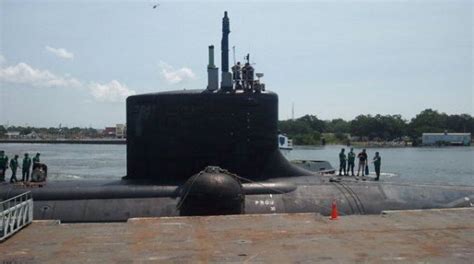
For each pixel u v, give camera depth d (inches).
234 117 669.3
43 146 7854.3
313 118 6909.5
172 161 670.5
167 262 327.6
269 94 686.5
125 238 393.7
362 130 6235.2
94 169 2662.4
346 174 985.5
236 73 692.7
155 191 631.2
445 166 2829.7
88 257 340.5
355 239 388.5
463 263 325.7
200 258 336.8
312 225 438.9
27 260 334.6
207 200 515.5
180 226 434.9
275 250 356.2
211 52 687.1
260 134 681.6
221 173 539.2
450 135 5940.0
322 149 5649.6
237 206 526.3
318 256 340.8
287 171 717.3
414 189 704.4
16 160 892.6
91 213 608.1
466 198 694.5
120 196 629.9
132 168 690.8
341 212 635.5
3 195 657.0
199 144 665.6
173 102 667.4
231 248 361.7
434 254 346.3
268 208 622.8
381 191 685.3
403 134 6166.3
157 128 671.8
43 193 648.4
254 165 682.2
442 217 474.0
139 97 683.4
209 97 664.4
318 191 662.5
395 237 395.2
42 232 417.7
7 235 395.9
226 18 707.4
